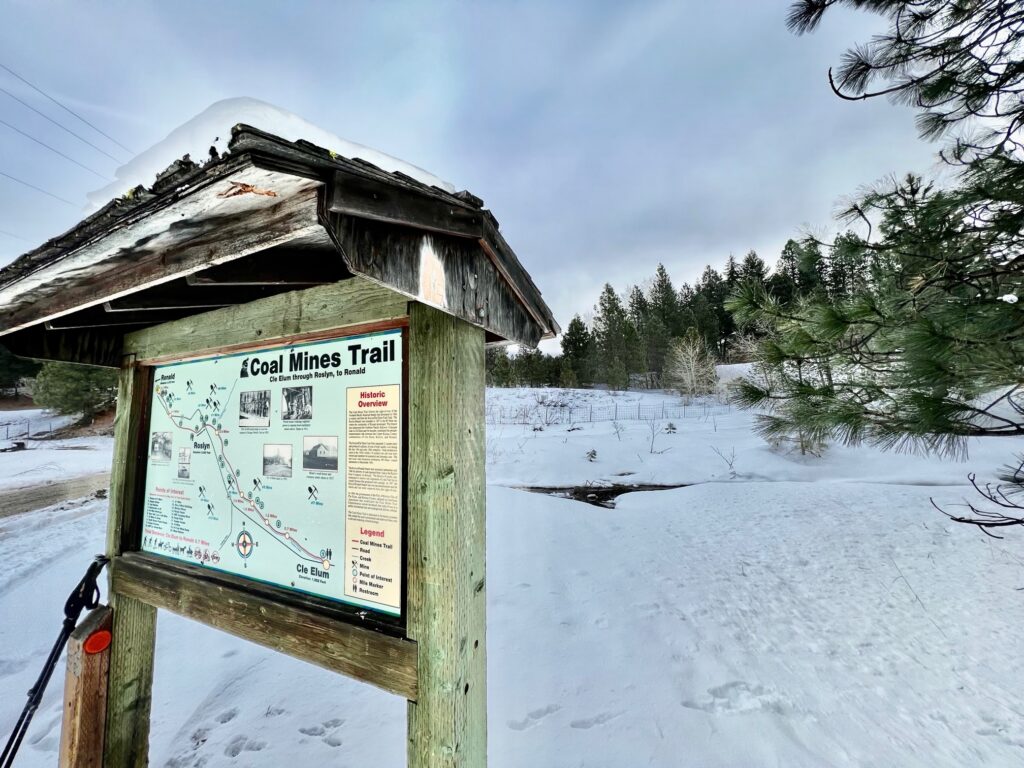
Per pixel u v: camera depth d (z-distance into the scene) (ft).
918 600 12.57
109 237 2.65
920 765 6.70
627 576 14.20
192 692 7.98
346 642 3.66
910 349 5.37
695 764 6.45
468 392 3.58
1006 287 5.90
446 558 3.33
